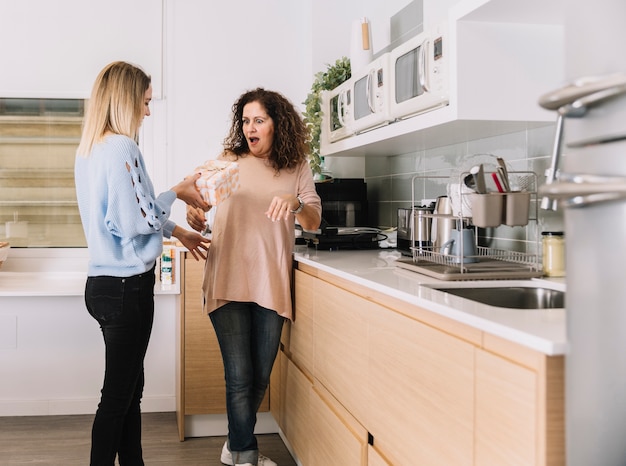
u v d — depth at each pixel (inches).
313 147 136.0
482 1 68.6
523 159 87.3
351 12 148.4
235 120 107.2
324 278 93.1
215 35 151.6
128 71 91.6
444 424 55.2
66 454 118.6
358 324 76.7
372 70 102.6
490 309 52.7
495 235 95.6
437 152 114.3
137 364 91.9
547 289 69.4
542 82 77.2
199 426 127.7
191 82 150.9
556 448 41.9
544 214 83.0
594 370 40.8
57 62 145.9
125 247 89.2
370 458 72.0
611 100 38.4
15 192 149.7
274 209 96.0
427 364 58.3
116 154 86.4
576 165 41.1
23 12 144.6
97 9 146.7
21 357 140.8
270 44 153.7
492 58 76.2
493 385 47.5
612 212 39.6
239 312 104.1
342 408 83.7
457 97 75.4
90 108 90.7
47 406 141.5
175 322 142.5
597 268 40.4
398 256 105.7
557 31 77.3
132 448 98.4
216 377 124.6
